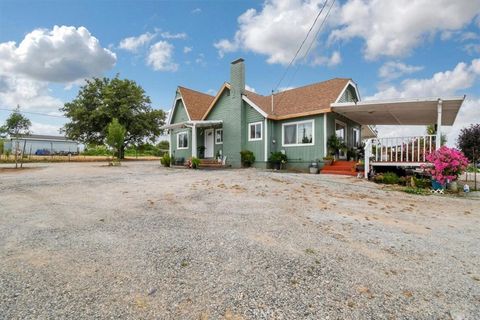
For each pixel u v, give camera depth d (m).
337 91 14.72
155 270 2.73
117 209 5.25
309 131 14.22
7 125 22.62
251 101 15.71
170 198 6.35
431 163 9.11
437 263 3.07
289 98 17.14
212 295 2.30
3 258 2.97
